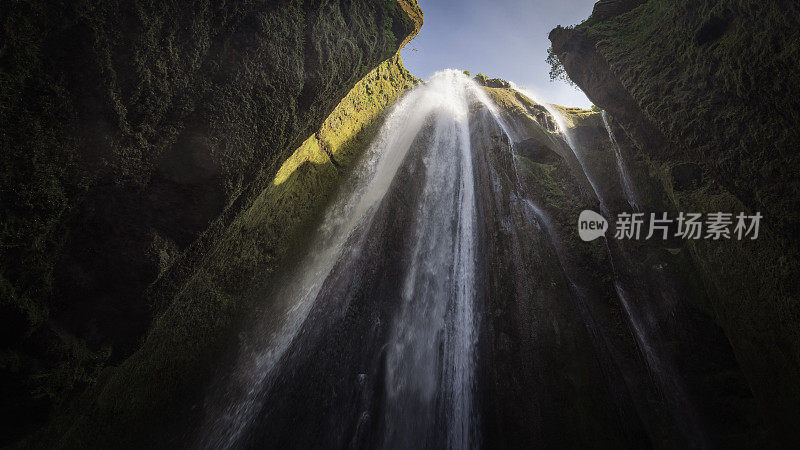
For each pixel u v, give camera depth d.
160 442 6.05
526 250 9.23
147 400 6.14
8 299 2.76
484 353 7.94
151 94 3.34
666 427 7.16
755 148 5.04
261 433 7.02
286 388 7.68
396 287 9.80
